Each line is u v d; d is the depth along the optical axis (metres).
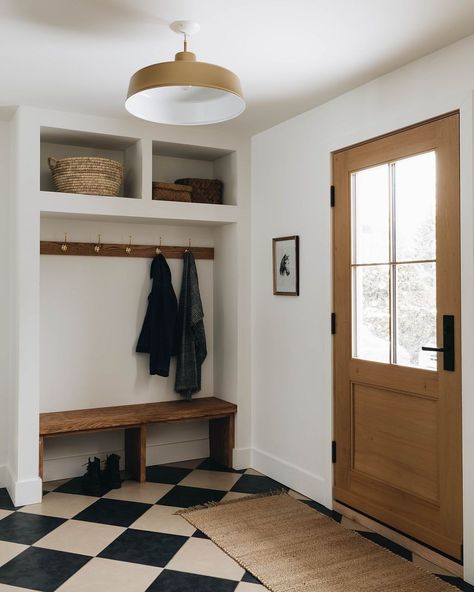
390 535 3.22
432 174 2.99
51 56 2.95
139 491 4.01
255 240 4.48
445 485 2.92
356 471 3.50
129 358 4.54
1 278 4.03
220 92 2.47
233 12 2.46
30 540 3.21
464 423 2.77
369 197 3.40
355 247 3.51
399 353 3.21
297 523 3.45
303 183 3.91
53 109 3.81
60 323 4.29
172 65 2.21
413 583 2.73
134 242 4.54
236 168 4.47
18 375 3.74
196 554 3.05
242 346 4.52
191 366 4.61
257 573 2.83
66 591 2.66
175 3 2.38
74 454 4.34
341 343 3.61
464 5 2.41
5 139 4.04
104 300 4.45
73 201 3.87
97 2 2.39
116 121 4.02
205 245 4.83
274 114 3.94
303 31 2.65
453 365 2.87
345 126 3.52
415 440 3.10
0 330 4.03
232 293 4.57
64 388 4.30
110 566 2.91
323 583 2.73
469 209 2.73
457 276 2.84
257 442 4.50
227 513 3.60
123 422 4.10
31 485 3.75
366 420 3.44
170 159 4.70
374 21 2.56
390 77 3.18
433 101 2.91
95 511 3.63
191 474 4.39
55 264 4.27
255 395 4.52
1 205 4.02
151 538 3.24
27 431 3.75
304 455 3.94
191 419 4.34
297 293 3.97
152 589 2.69
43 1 2.38
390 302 3.25
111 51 2.88
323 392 3.74
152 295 4.50
